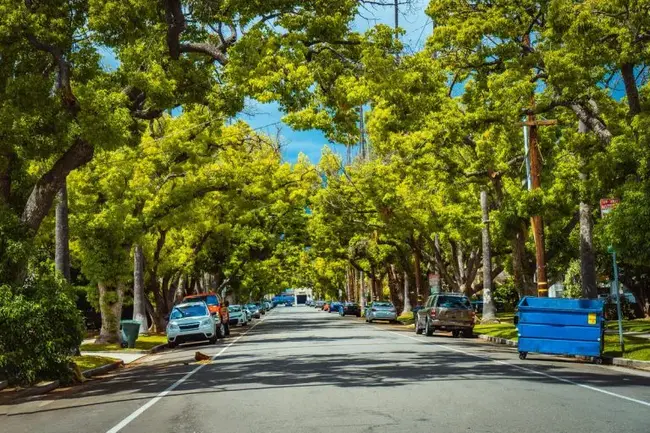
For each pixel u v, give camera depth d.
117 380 18.28
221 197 43.59
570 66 20.23
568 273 45.53
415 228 40.88
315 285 154.50
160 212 36.72
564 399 11.70
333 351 23.42
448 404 11.20
